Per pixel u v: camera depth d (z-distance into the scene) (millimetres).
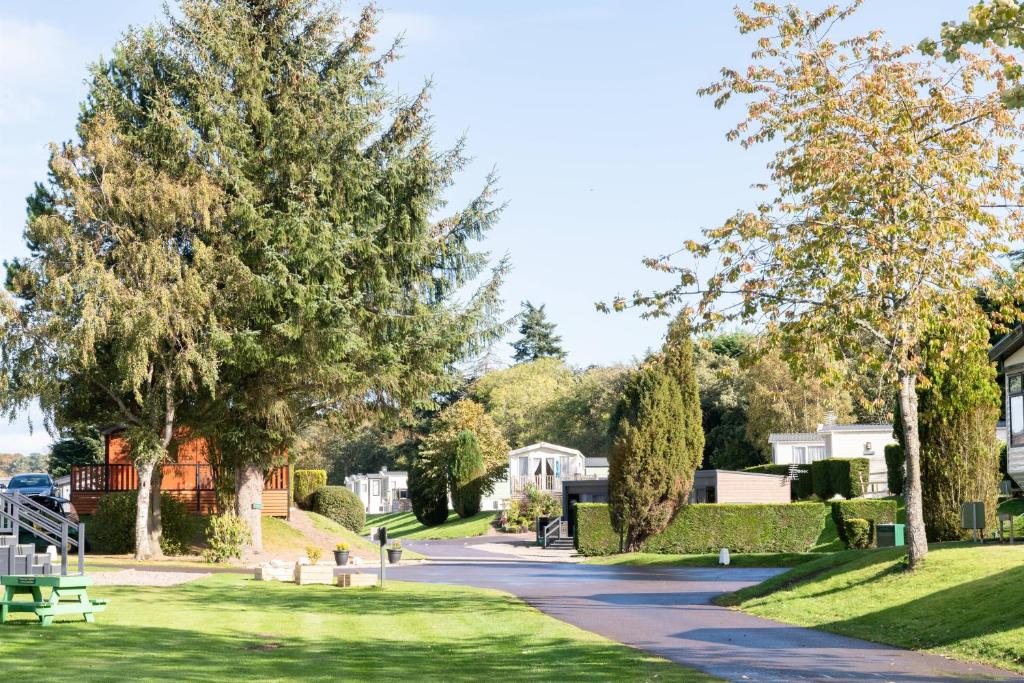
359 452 116812
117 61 34188
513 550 51406
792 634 17453
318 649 15203
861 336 21625
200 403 36125
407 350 36938
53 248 31094
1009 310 20078
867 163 19328
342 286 33844
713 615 20531
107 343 33344
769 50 20812
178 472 43812
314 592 24922
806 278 20266
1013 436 30641
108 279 30359
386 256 35844
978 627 15648
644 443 43125
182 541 36625
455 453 77938
